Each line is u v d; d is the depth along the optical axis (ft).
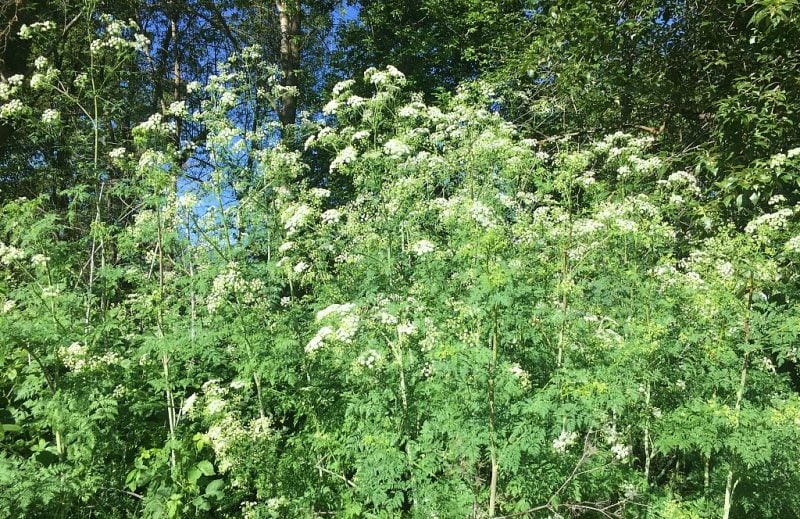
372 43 64.90
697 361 17.67
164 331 20.39
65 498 15.57
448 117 24.57
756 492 15.89
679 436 15.48
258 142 25.20
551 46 33.53
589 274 20.66
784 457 15.31
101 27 33.37
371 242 20.63
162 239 19.34
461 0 60.95
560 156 19.79
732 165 24.90
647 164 21.90
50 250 17.94
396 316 16.94
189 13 50.90
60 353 16.62
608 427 17.70
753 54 28.60
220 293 17.85
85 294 19.77
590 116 36.58
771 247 17.25
